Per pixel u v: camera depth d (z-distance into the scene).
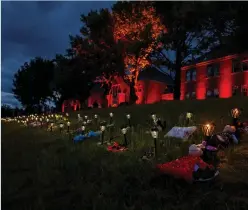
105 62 36.50
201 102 20.81
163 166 6.48
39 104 72.50
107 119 19.84
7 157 9.92
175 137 11.01
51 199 5.69
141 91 46.75
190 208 4.96
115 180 6.52
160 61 38.50
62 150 10.96
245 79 31.38
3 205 5.46
